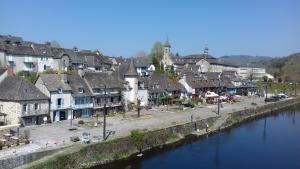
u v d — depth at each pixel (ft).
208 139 295.28
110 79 345.31
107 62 525.34
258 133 328.90
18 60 367.66
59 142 212.02
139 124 283.38
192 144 274.98
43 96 270.46
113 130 255.29
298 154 257.55
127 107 355.77
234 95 549.95
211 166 222.89
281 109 507.30
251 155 252.42
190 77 491.31
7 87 263.70
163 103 407.85
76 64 442.91
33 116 262.88
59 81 289.74
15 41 406.21
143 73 518.37
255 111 435.12
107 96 329.11
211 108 403.95
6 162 170.91
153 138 254.06
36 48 394.73
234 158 243.19
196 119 321.52
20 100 252.21
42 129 248.93
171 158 235.40
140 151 240.53
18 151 187.42
